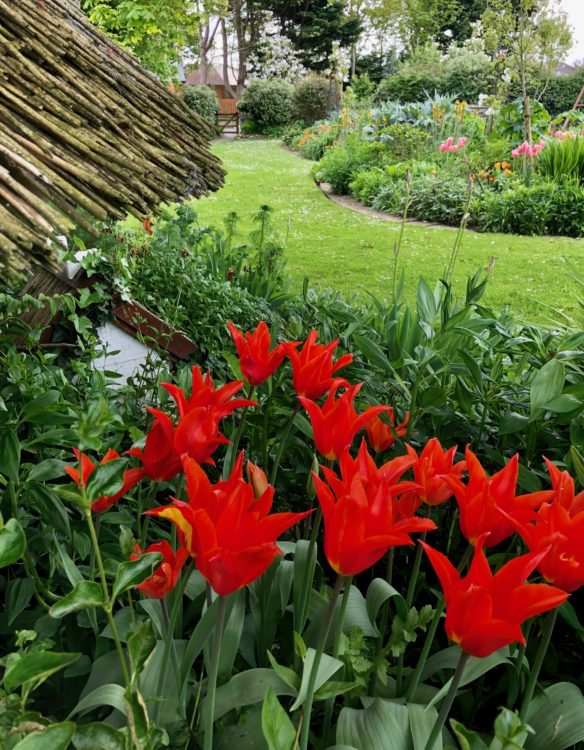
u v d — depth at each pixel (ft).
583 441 5.47
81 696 3.67
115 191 5.62
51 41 7.45
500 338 7.34
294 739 2.95
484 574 2.60
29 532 4.93
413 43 113.91
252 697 3.57
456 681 2.76
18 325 7.20
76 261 7.97
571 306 21.13
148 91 9.40
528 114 36.58
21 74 6.23
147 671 3.63
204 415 3.42
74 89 6.96
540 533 2.98
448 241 30.07
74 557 5.05
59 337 9.00
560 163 35.42
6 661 2.69
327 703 3.87
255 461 6.73
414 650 5.07
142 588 3.14
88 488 2.61
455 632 2.63
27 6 7.66
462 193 34.01
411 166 39.17
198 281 11.60
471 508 3.13
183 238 15.15
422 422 6.70
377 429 4.94
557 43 37.52
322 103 83.71
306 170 52.42
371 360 6.36
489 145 39.73
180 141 8.97
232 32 115.85
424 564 6.03
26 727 2.37
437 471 3.65
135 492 6.26
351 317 7.16
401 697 4.15
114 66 9.00
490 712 4.83
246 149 68.90
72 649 4.26
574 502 3.33
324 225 33.01
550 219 32.07
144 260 11.85
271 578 4.35
